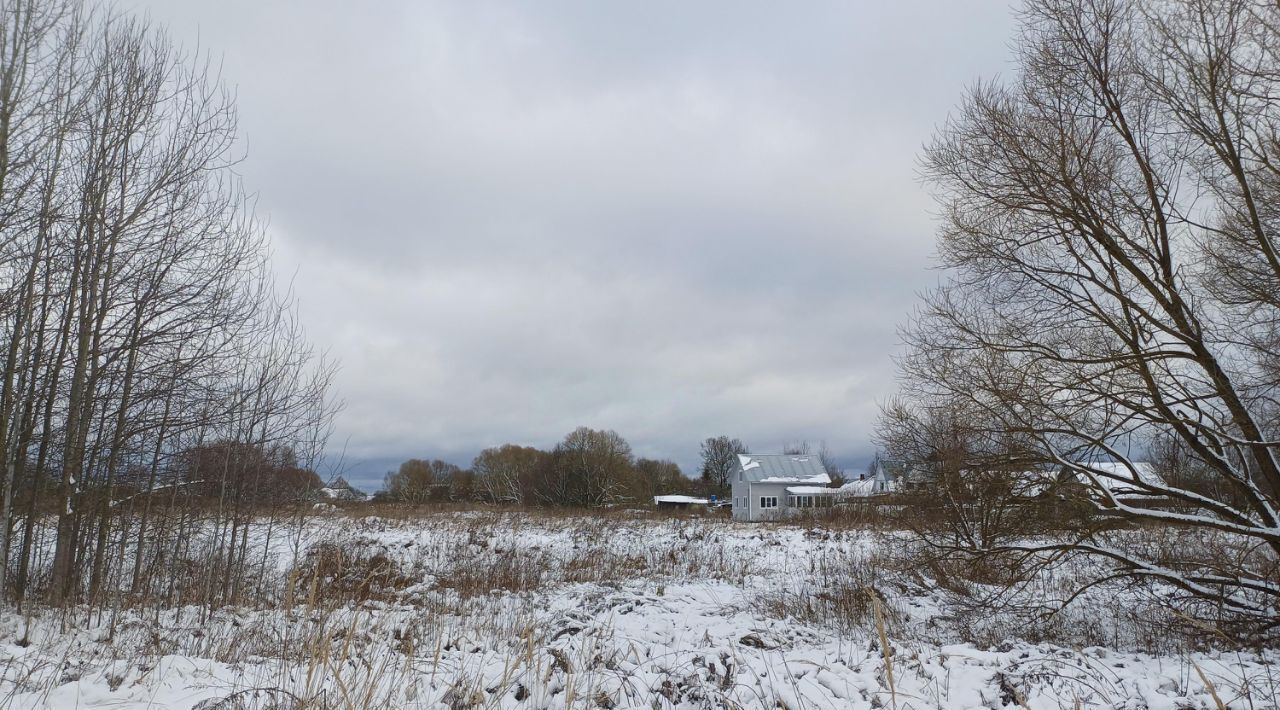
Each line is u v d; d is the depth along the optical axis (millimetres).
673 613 11430
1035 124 11086
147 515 11438
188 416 11906
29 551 9539
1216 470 10055
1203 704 6207
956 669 7023
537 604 12352
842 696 6266
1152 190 10328
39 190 9000
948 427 11016
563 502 47781
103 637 8031
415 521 24953
